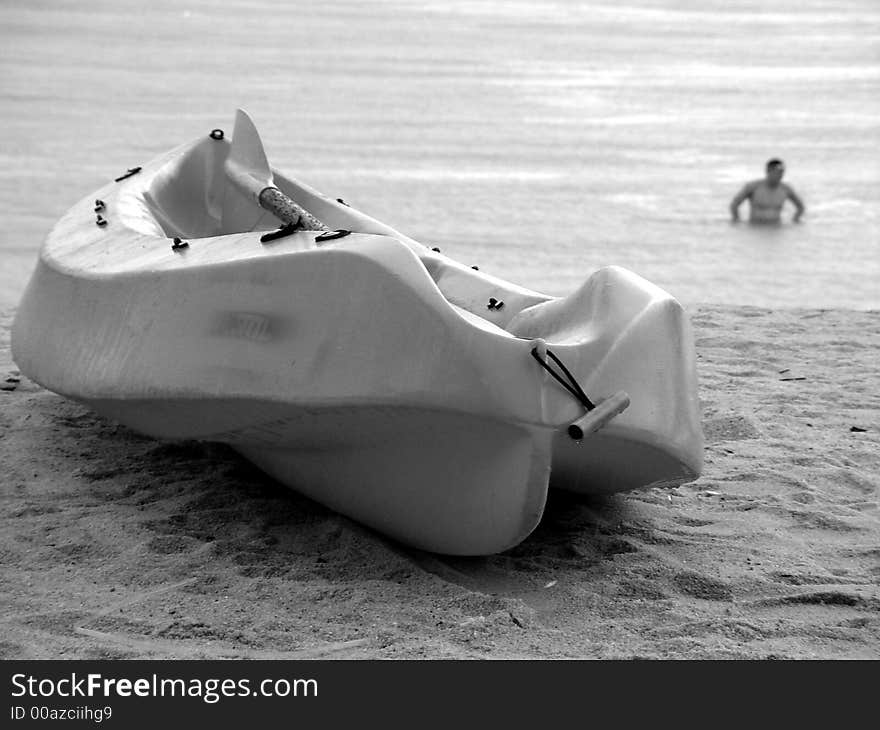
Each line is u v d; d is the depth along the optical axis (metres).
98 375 4.33
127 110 20.52
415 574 4.06
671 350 4.17
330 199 6.05
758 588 4.07
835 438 5.71
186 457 5.10
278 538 4.34
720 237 13.27
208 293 4.10
